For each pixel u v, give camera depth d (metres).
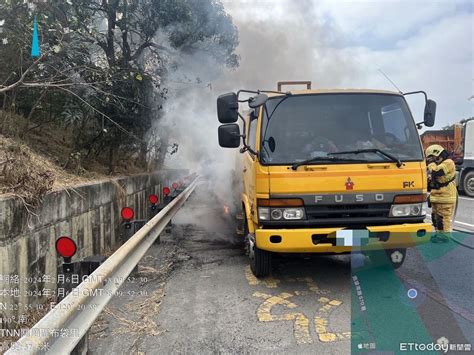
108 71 6.61
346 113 4.93
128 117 7.36
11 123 6.10
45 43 5.73
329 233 4.43
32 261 3.87
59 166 6.22
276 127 4.79
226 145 4.84
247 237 5.88
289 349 3.36
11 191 3.71
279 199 4.50
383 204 4.56
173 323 3.93
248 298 4.59
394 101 5.06
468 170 14.52
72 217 4.91
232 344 3.48
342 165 4.53
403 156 4.73
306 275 5.45
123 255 3.66
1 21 5.70
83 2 6.89
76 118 6.30
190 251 6.91
